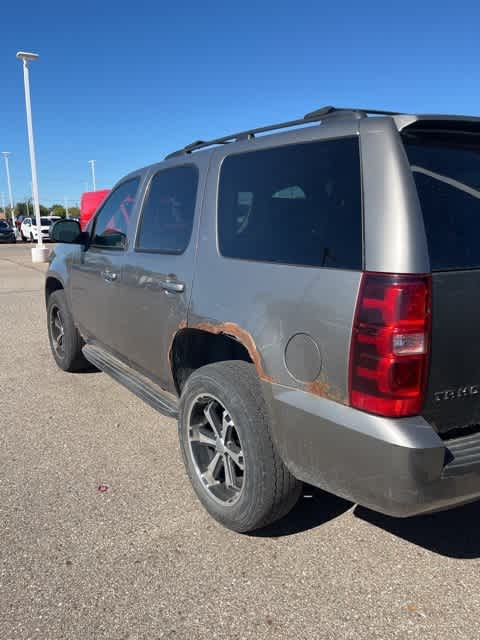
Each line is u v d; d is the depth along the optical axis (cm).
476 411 238
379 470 219
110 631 235
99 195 1722
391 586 263
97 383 562
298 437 251
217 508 304
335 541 298
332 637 232
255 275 279
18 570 273
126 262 409
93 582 265
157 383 392
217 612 246
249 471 277
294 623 240
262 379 266
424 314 214
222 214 316
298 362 248
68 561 280
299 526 311
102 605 250
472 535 305
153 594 257
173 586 262
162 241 371
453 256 226
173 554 286
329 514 324
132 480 362
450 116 235
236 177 311
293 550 290
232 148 321
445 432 233
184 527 309
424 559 284
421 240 216
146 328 383
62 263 554
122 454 400
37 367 621
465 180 244
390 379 213
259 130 312
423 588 262
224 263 303
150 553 286
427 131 237
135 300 395
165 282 350
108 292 441
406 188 221
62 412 483
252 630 236
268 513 280
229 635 233
